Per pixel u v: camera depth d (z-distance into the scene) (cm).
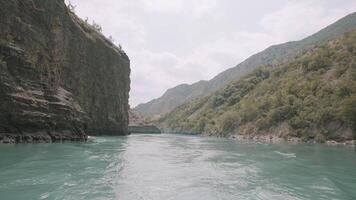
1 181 1531
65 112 4250
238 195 1485
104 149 3575
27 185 1464
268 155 3578
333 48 10675
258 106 10944
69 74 6059
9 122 3425
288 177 2006
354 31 11275
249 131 10369
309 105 8606
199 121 16700
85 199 1285
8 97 3366
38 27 4459
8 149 2811
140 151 3631
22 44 4031
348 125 7025
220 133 12438
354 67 8506
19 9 4047
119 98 8875
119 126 8838
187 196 1438
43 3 4603
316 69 10381
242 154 3684
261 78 17550
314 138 7594
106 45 8100
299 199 1426
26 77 3781
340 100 7675
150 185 1636
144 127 14000
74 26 6281
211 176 1989
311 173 2194
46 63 4559
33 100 3684
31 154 2542
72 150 3075
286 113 9206
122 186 1570
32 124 3644
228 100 16925
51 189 1405
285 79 11438
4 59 3531
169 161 2750
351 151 4534
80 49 6612
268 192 1558
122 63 9125
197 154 3547
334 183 1812
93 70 7369
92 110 7262
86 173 1880
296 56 14800
